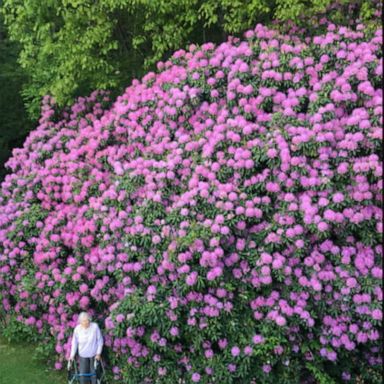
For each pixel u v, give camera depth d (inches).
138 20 281.6
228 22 263.9
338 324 177.2
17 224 254.5
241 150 192.2
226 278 187.9
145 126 236.4
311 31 233.8
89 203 235.1
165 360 198.4
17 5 285.3
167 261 188.9
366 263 174.4
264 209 185.8
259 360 184.5
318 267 177.8
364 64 188.7
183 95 221.1
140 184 216.1
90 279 221.8
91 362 207.5
